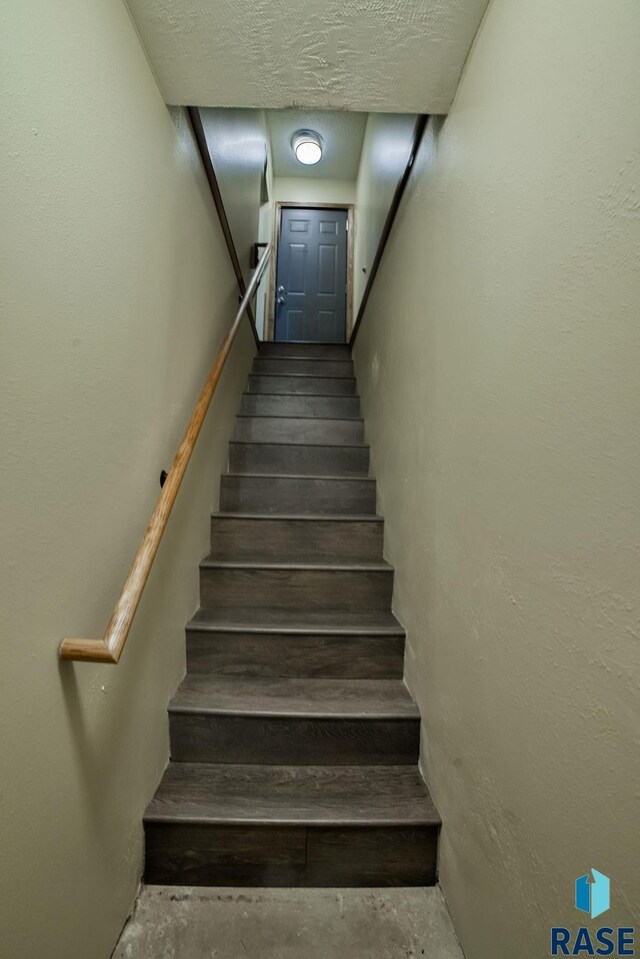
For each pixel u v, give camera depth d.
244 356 2.91
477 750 0.89
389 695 1.41
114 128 0.88
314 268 4.53
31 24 0.61
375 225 2.71
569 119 0.62
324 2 0.91
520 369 0.75
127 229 0.95
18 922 0.61
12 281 0.58
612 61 0.53
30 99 0.61
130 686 1.01
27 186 0.61
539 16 0.71
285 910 1.03
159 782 1.20
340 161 4.20
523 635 0.72
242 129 2.42
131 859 1.02
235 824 1.10
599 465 0.54
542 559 0.67
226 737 1.29
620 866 0.49
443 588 1.13
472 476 0.95
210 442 1.94
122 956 0.92
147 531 0.98
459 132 1.10
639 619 0.48
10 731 0.59
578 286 0.59
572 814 0.58
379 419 2.23
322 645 1.51
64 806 0.73
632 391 0.49
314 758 1.29
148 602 1.14
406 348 1.66
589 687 0.55
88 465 0.79
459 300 1.07
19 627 0.61
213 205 1.78
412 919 1.01
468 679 0.95
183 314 1.37
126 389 0.95
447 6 0.92
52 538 0.68
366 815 1.12
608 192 0.53
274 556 1.94
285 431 2.71
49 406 0.67
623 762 0.50
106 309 0.85
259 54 1.03
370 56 1.03
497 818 0.79
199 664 1.50
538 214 0.70
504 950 0.75
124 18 0.92
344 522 1.95
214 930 0.98
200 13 0.94
